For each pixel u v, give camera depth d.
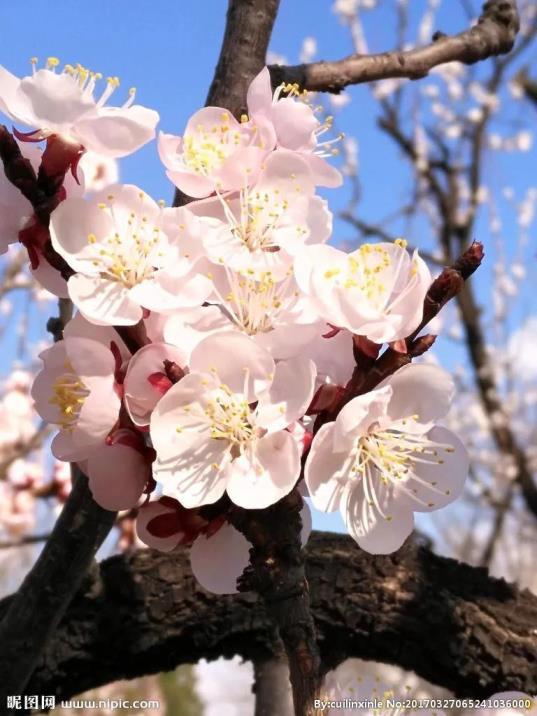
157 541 0.13
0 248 0.12
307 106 0.14
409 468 0.13
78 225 0.12
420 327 0.12
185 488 0.12
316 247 0.12
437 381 0.12
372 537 0.12
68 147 0.12
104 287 0.12
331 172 0.13
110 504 0.12
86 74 0.13
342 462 0.12
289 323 0.12
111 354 0.12
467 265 0.12
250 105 0.13
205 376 0.12
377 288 0.12
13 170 0.12
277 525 0.12
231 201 0.13
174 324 0.12
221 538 0.13
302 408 0.12
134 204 0.12
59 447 0.13
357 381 0.12
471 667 0.17
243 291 0.12
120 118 0.12
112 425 0.12
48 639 0.17
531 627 0.17
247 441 0.12
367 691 0.15
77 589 0.17
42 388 0.13
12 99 0.12
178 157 0.13
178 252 0.12
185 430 0.12
